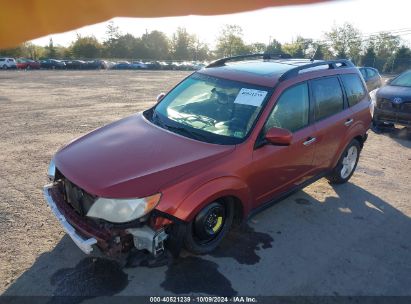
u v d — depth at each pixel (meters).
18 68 42.69
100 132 4.04
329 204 4.94
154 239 2.98
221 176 3.33
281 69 4.50
